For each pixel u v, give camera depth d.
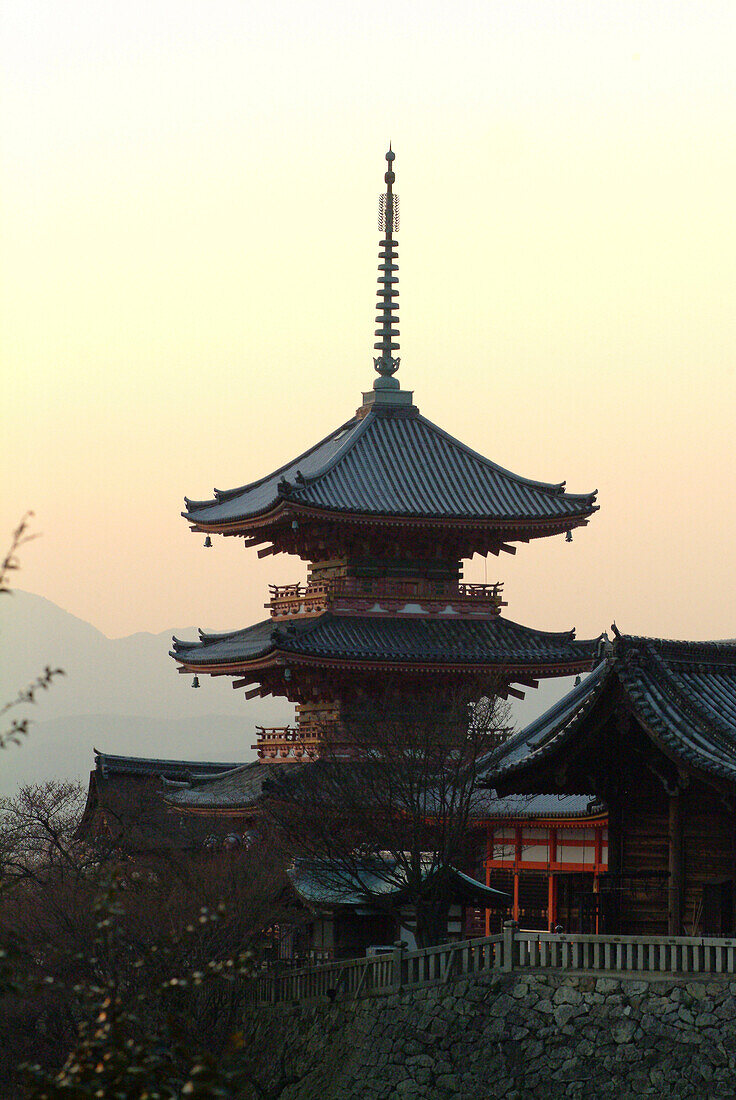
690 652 54.19
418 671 95.62
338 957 69.00
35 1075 22.88
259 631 105.06
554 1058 48.88
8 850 83.62
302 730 97.88
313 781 74.38
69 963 54.22
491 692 80.69
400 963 56.41
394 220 109.81
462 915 70.94
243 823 92.44
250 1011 61.34
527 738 76.88
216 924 57.53
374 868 69.88
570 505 100.00
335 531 98.50
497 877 81.00
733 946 45.78
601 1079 47.38
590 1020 48.41
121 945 54.69
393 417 107.12
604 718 51.19
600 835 75.69
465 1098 51.12
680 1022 46.12
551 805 77.19
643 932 52.72
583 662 98.44
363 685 97.31
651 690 50.97
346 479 99.69
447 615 100.50
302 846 70.00
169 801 98.69
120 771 111.75
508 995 51.12
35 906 58.66
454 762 73.00
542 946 51.31
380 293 109.56
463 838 73.06
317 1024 58.59
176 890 59.19
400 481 100.56
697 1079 45.16
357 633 97.12
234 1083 22.70
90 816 101.31
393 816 68.94
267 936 69.50
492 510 98.56
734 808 48.97
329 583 99.44
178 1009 54.75
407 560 101.06
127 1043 24.23
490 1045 51.00
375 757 71.75
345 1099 55.31
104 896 26.41
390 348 109.12
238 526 102.06
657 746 50.00
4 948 27.25
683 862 51.56
